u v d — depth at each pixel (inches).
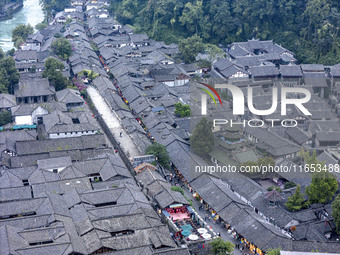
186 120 4975.4
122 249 2923.2
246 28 7780.5
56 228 3061.0
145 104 5319.9
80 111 5083.7
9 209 3385.8
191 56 6978.4
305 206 3528.5
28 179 3885.3
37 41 7524.6
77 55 6924.2
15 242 2878.9
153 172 3937.0
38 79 5526.6
